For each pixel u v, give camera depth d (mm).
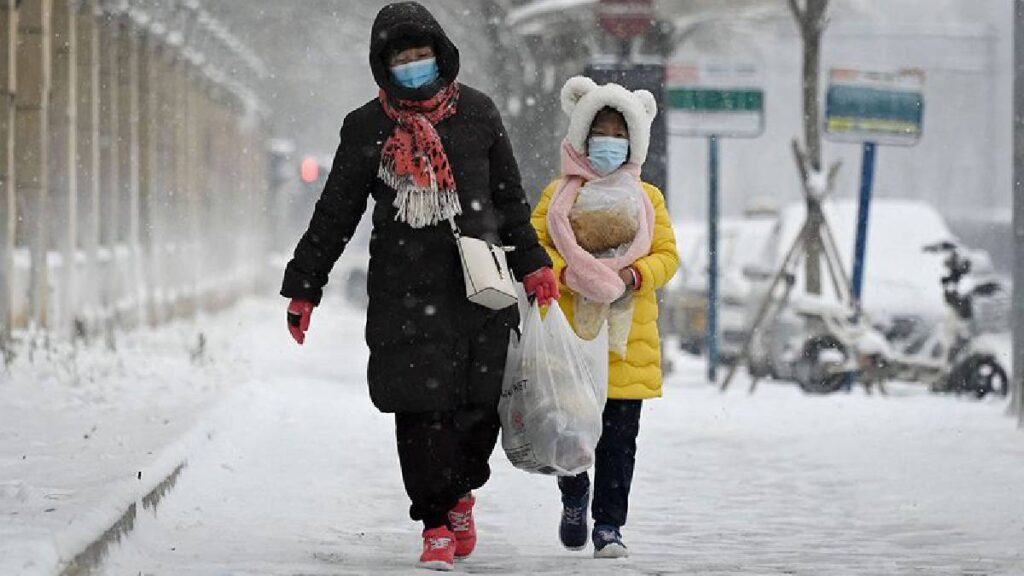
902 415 41250
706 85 53188
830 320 53031
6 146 48906
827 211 65375
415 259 19266
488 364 19453
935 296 58906
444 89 19391
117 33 74750
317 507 26047
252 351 64562
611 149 21094
